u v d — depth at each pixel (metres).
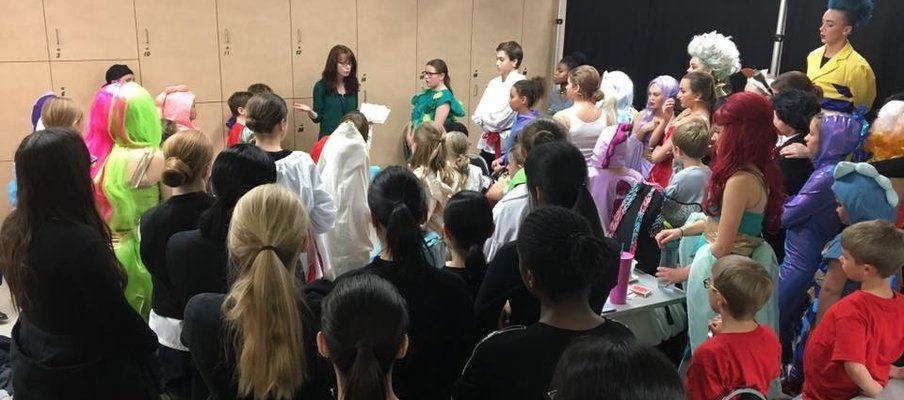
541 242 1.44
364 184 3.00
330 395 1.58
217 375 1.53
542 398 1.37
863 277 2.21
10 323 3.62
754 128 2.35
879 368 2.20
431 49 6.48
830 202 2.73
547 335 1.41
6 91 4.76
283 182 2.52
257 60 5.67
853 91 3.90
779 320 2.90
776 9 5.12
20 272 1.71
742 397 1.94
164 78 5.31
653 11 6.16
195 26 5.34
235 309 1.46
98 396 1.83
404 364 1.80
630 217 2.91
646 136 4.26
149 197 2.76
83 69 4.98
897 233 2.18
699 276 2.49
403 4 6.23
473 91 6.84
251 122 2.74
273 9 5.64
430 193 3.02
